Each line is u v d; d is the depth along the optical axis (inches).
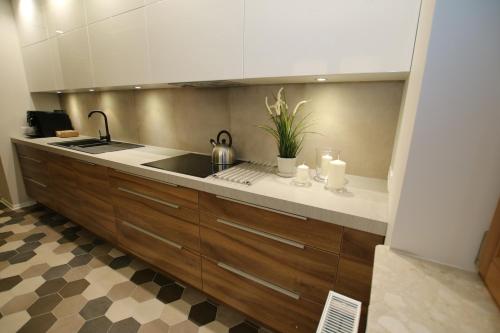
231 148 64.4
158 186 58.8
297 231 41.8
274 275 46.1
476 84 22.2
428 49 23.0
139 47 62.2
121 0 62.4
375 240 35.8
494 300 22.2
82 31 75.2
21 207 115.0
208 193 50.5
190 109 77.0
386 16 34.7
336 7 37.6
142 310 58.6
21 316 56.7
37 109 114.3
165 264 63.7
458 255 26.4
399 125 44.3
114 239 76.2
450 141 24.0
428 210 26.5
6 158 108.0
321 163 52.3
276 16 42.5
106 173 70.7
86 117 111.0
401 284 24.4
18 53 105.4
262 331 53.9
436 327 20.0
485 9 20.9
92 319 56.0
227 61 49.3
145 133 91.1
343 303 24.8
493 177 23.2
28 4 92.0
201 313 58.2
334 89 53.4
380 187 47.9
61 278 68.7
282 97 59.7
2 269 72.3
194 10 51.1
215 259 53.4
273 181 51.1
